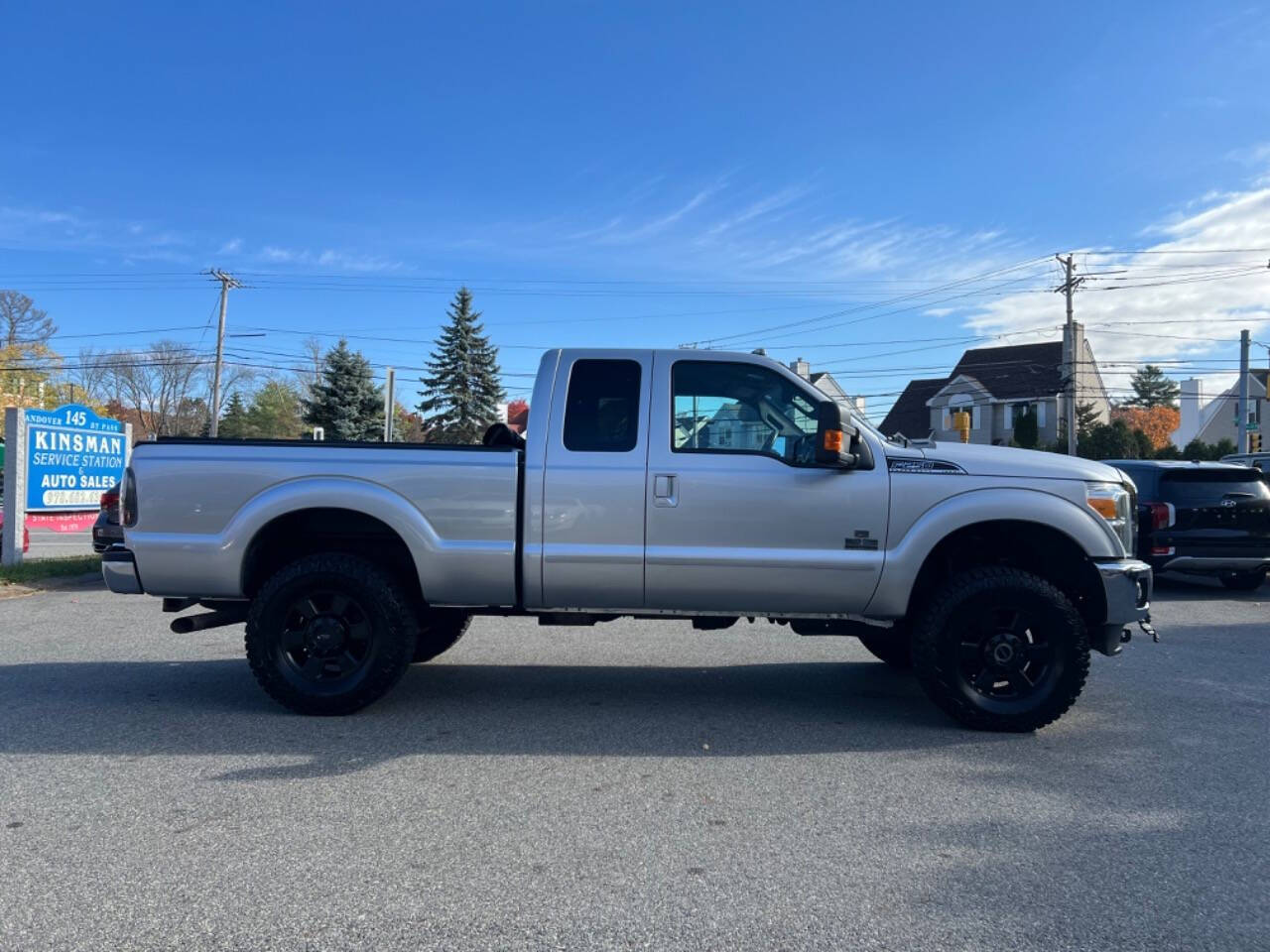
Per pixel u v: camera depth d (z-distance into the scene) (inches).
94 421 558.6
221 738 196.5
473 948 112.2
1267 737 203.0
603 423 209.5
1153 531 443.5
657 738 199.9
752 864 136.3
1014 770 180.1
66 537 817.5
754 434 209.6
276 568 226.1
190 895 124.6
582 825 150.6
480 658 283.6
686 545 203.8
